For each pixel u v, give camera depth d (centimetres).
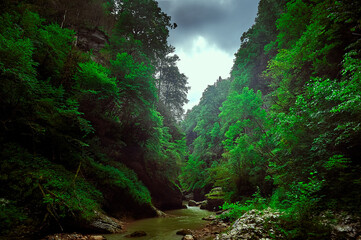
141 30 2644
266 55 2481
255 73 2736
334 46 804
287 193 689
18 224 500
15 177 584
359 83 455
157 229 819
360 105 440
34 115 759
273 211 639
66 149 906
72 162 904
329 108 585
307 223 466
